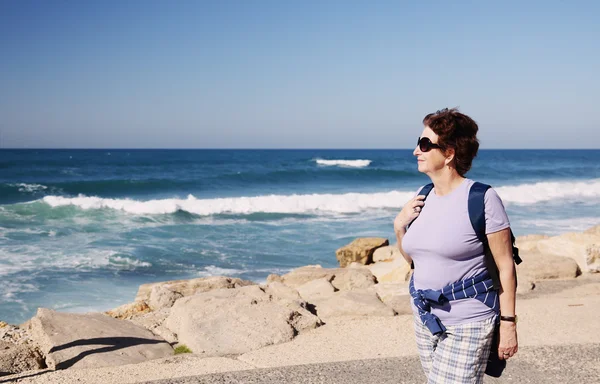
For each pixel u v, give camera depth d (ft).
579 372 13.91
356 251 44.50
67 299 36.45
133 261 47.67
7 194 104.53
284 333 18.17
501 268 7.91
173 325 19.54
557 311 20.59
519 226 67.26
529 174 177.58
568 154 440.86
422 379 13.47
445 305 8.05
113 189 115.44
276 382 13.23
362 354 16.40
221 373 13.84
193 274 44.24
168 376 14.52
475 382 8.02
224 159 264.11
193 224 68.80
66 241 56.24
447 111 8.27
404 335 18.28
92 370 15.01
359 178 149.48
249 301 20.61
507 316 7.91
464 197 7.96
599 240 29.37
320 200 84.64
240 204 79.77
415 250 8.38
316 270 34.58
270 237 61.21
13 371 15.55
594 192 106.01
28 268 44.21
